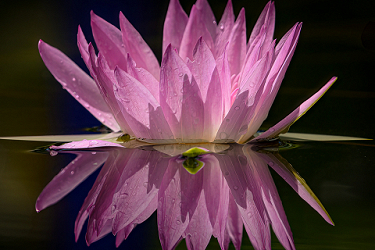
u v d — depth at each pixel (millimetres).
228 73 447
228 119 441
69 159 441
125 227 396
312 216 401
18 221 399
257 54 448
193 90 438
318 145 463
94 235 394
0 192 414
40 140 464
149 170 428
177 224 397
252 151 453
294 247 389
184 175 424
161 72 437
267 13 458
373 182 420
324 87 452
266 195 411
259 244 392
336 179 421
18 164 436
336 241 391
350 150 453
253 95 439
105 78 444
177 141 448
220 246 391
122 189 414
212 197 409
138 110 443
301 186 417
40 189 416
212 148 449
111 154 449
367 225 397
